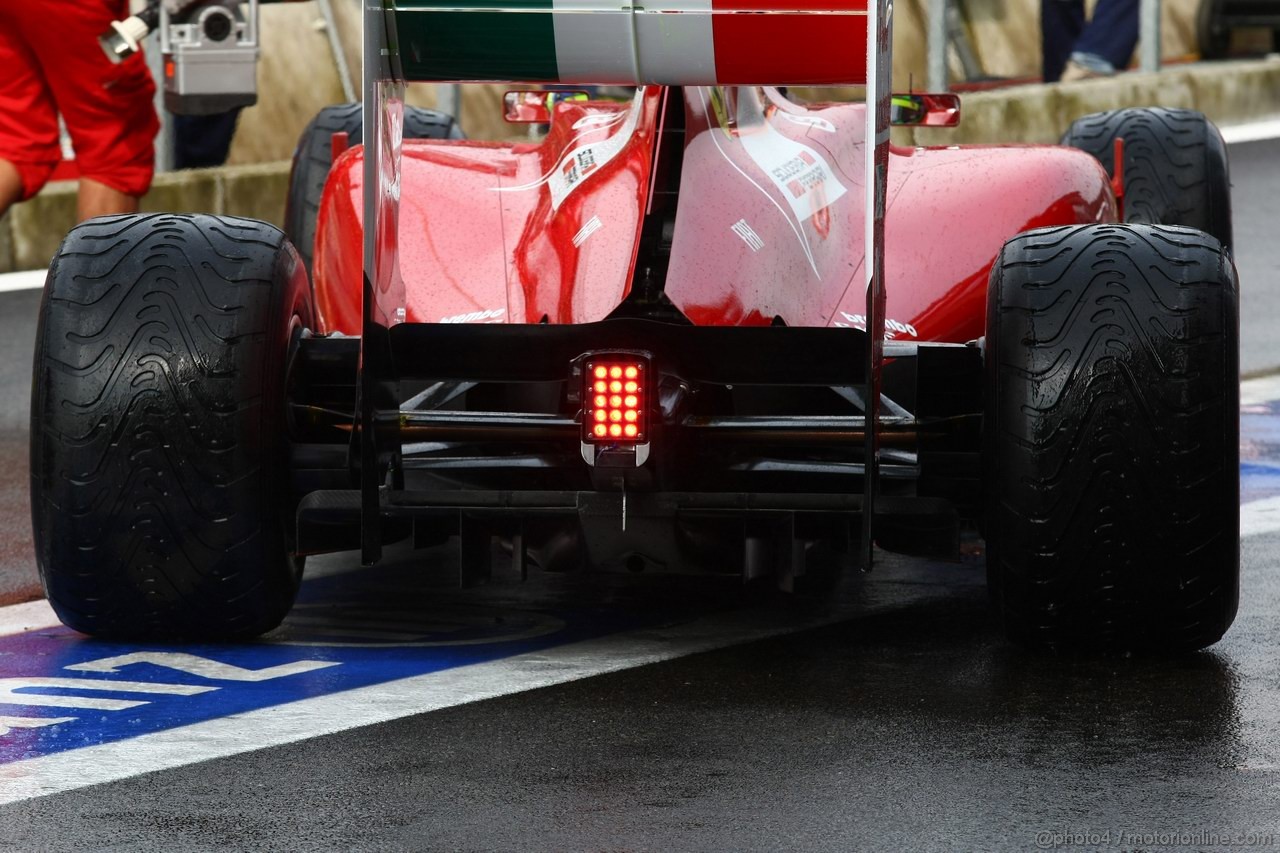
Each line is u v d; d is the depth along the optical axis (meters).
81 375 14.59
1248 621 16.25
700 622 16.48
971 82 64.00
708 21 14.48
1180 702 13.94
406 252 17.52
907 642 15.73
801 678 14.66
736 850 11.21
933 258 18.39
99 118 27.92
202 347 14.59
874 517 14.51
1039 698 14.05
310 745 13.12
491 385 17.56
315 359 15.52
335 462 15.25
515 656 15.38
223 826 11.64
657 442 14.21
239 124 47.28
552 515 14.76
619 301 15.22
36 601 17.38
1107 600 14.45
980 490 15.20
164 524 14.71
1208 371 14.12
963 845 11.27
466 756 12.86
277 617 15.44
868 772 12.49
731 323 15.20
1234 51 71.44
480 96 52.34
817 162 17.31
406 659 15.30
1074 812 11.77
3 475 22.72
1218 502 14.20
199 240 15.05
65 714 13.86
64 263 14.95
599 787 12.25
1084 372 14.10
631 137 16.72
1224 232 22.62
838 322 16.23
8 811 11.91
